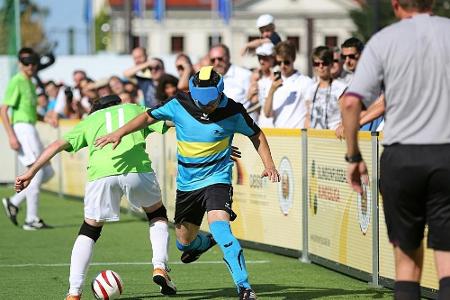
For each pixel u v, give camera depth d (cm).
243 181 1750
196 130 1160
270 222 1672
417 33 862
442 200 856
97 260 1630
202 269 1524
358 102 866
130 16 5750
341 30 13112
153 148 2194
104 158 1221
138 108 1266
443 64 857
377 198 1296
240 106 1166
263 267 1526
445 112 855
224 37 12750
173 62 4756
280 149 1620
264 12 12875
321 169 1480
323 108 1670
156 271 1259
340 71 1758
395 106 865
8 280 1427
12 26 4381
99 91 2491
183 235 1238
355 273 1383
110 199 1223
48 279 1435
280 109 1794
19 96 2044
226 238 1130
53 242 1877
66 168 2825
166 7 13200
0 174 3272
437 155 848
